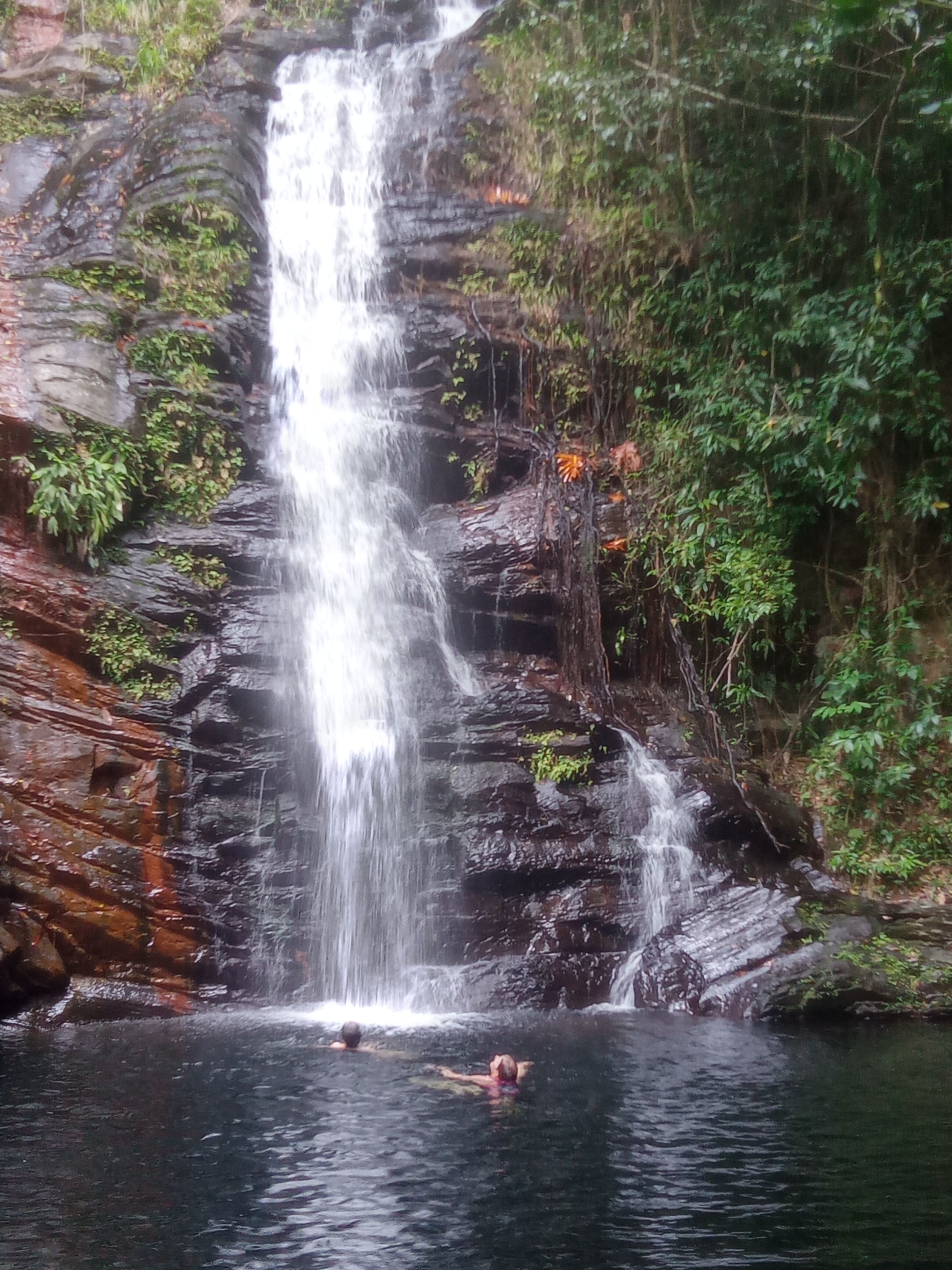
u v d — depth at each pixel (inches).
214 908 385.7
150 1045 311.3
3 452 426.0
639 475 560.1
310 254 618.5
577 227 610.2
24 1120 235.9
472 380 581.6
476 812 428.5
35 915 354.9
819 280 547.5
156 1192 195.9
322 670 446.9
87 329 496.7
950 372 544.1
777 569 519.5
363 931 403.5
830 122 548.7
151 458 478.9
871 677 495.5
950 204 523.8
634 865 431.8
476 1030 341.1
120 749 395.9
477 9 813.9
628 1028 348.5
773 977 378.0
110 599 426.0
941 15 422.3
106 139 621.0
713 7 577.6
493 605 513.0
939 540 542.9
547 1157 215.5
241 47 707.4
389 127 685.3
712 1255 170.2
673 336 593.0
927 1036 340.5
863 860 468.1
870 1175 205.3
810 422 503.8
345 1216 185.9
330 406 561.6
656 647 533.6
